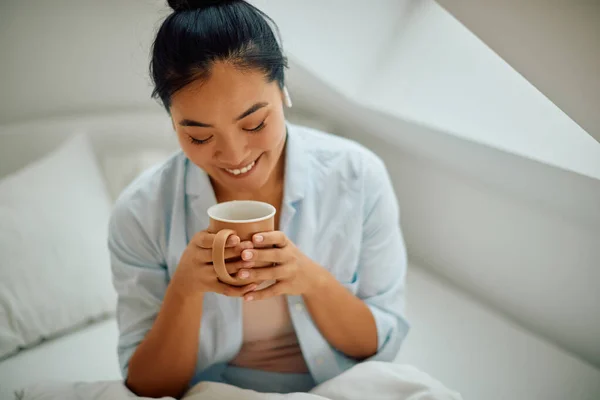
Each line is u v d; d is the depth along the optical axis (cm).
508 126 131
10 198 162
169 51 86
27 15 188
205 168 97
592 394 128
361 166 116
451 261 188
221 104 86
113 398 103
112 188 190
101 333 156
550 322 155
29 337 150
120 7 197
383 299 118
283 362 117
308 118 222
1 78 191
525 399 127
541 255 153
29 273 153
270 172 100
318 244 114
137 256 114
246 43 86
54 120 194
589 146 119
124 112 206
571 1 102
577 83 107
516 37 112
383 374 104
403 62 159
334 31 163
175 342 104
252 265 86
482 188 167
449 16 152
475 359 142
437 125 142
